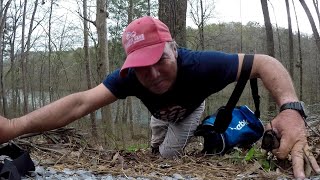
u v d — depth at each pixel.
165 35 0.83
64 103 0.90
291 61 3.83
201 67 0.91
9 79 8.39
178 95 0.97
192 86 0.95
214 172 0.98
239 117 1.20
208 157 1.18
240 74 0.93
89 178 0.87
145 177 0.92
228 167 1.02
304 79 6.38
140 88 0.95
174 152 1.24
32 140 1.38
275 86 0.90
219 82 0.94
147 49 0.80
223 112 1.06
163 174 0.97
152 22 0.82
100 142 1.75
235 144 1.18
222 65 0.92
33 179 0.85
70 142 1.30
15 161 0.84
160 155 1.29
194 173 0.97
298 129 0.85
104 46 3.71
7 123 0.87
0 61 5.66
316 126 1.36
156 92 0.90
